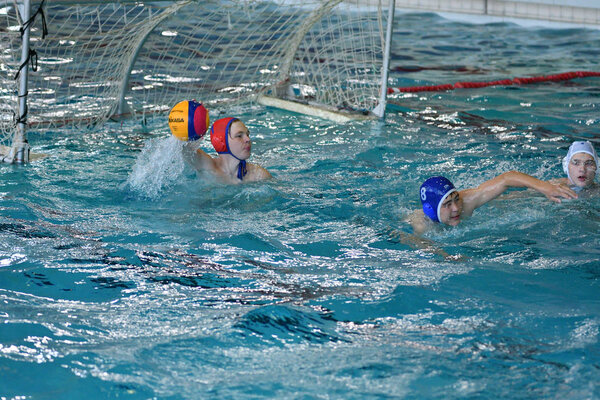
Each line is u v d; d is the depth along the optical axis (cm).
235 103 1539
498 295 618
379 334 543
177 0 1194
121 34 1273
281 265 696
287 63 1588
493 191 820
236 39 1505
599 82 1780
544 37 2459
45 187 947
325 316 575
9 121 1067
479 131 1305
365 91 1506
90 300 604
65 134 1273
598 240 761
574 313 577
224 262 700
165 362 493
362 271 679
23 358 494
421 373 479
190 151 966
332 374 479
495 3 2741
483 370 483
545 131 1298
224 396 450
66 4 1081
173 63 1630
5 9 1043
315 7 1406
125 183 964
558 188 789
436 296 615
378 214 862
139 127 1341
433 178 811
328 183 994
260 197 918
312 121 1409
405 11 2800
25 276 649
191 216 847
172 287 635
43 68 1396
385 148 1191
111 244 743
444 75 1878
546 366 487
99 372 478
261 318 564
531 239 765
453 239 771
